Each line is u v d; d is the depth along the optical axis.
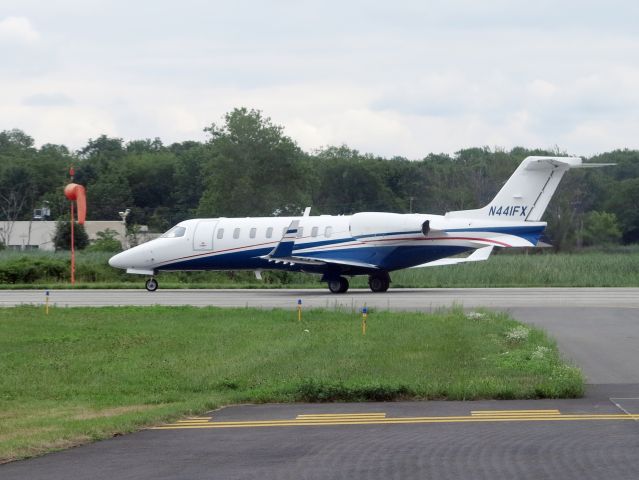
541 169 81.06
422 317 59.16
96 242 160.50
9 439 29.05
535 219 81.56
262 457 25.69
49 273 109.88
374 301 74.81
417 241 83.06
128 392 39.22
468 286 97.88
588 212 195.00
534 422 29.81
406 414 32.16
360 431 29.09
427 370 40.03
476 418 30.89
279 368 41.78
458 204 198.38
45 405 36.59
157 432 30.00
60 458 26.36
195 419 32.34
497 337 49.69
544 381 36.84
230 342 50.69
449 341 48.06
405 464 24.23
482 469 23.44
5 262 111.00
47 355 48.09
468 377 38.38
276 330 54.72
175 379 41.19
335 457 25.36
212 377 40.81
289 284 104.50
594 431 28.02
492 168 199.12
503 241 81.62
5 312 66.94
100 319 62.31
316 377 39.00
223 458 25.70
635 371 41.50
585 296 79.31
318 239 85.88
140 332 55.78
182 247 90.94
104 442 28.52
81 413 34.44
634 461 23.95
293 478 23.16
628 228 193.38
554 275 102.50
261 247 88.56
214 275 112.25
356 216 85.12
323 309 65.00
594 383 38.53
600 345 49.47
